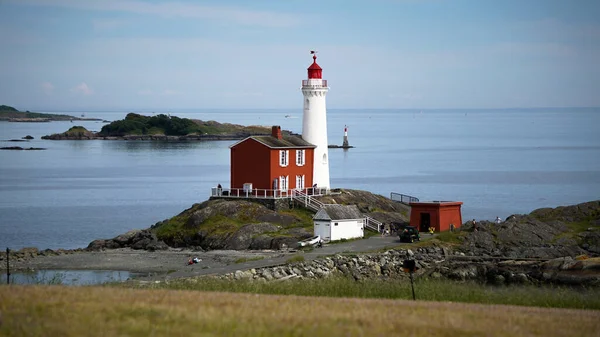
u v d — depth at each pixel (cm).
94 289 4438
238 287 5631
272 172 10231
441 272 7394
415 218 9512
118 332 3441
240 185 10462
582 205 9619
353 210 9094
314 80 10906
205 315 3750
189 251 8931
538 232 8750
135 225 12606
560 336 3684
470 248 8338
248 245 8888
